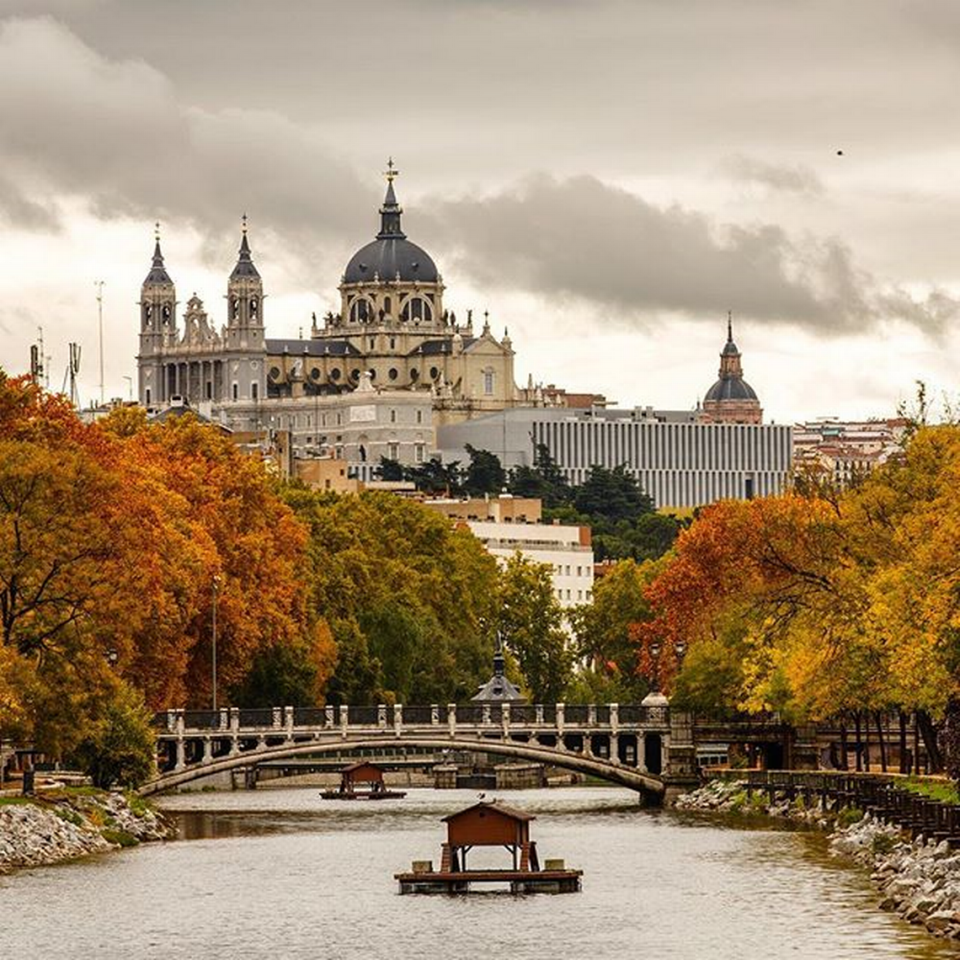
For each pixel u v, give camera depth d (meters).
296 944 188.62
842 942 183.88
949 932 185.38
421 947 186.75
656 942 187.00
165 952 185.38
